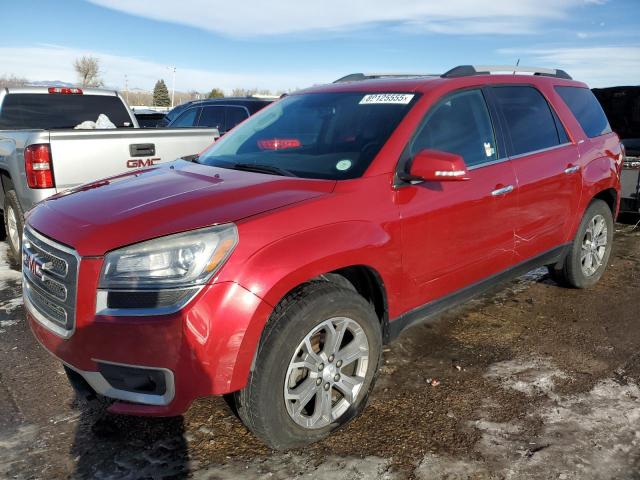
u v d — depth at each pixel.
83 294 2.49
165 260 2.43
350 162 3.23
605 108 8.62
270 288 2.50
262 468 2.68
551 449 2.80
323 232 2.74
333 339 2.82
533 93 4.45
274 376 2.57
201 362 2.41
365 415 3.11
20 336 4.07
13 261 5.91
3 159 5.54
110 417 3.09
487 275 3.86
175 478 2.60
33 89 7.02
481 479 2.59
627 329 4.30
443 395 3.32
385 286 3.08
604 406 3.20
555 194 4.32
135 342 2.41
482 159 3.76
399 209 3.11
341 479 2.60
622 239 7.22
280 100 4.43
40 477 2.60
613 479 2.59
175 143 5.89
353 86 4.02
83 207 2.90
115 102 7.69
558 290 5.16
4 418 3.06
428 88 3.61
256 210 2.67
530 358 3.80
